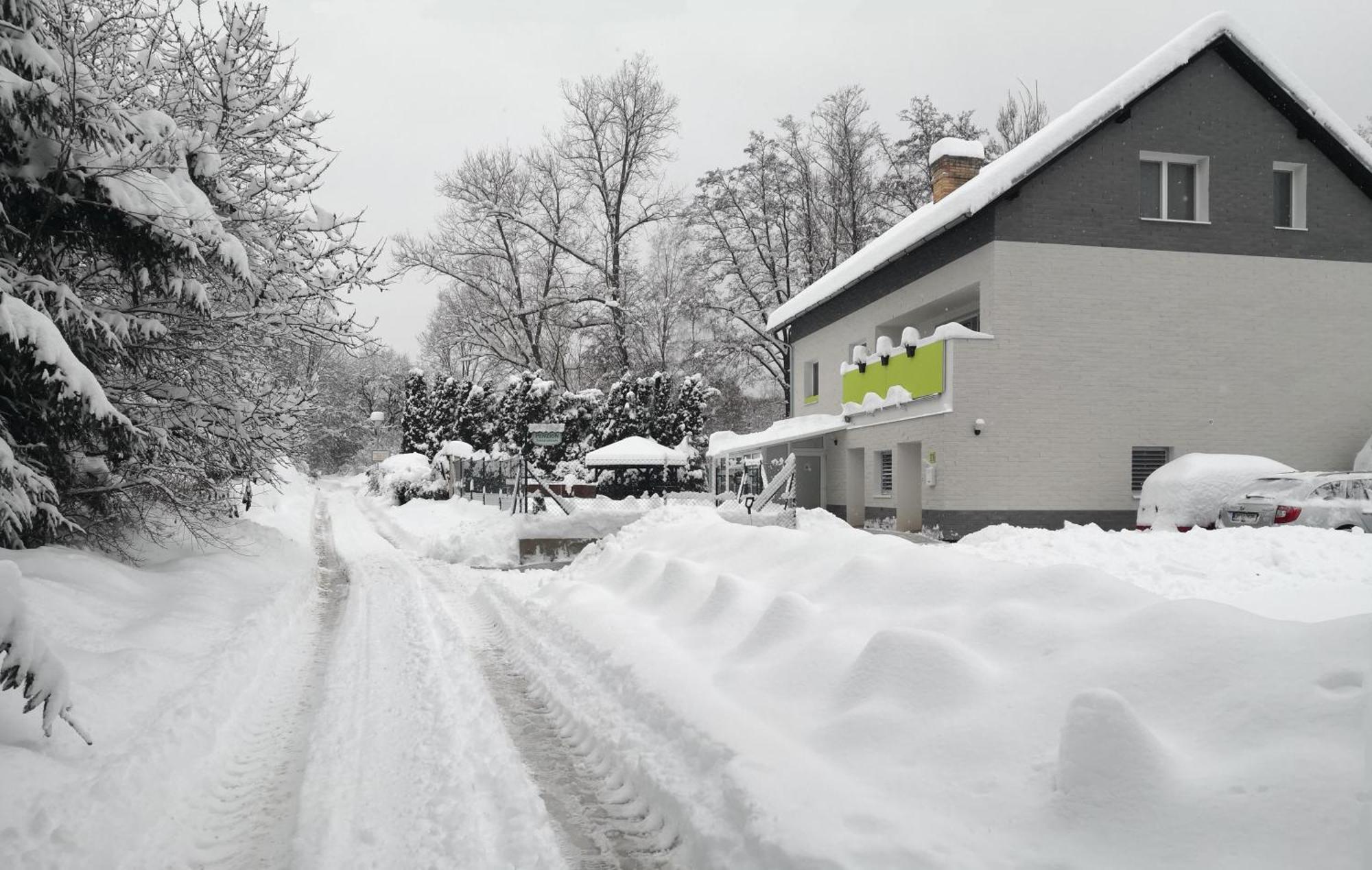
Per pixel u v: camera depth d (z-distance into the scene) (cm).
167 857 373
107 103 725
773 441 2197
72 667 548
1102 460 1653
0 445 648
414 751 493
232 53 1050
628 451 2709
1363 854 237
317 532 2284
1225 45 1694
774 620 578
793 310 2592
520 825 386
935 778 356
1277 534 932
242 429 1077
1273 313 1725
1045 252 1642
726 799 376
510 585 1145
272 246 1079
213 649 694
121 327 824
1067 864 280
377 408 7500
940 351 1638
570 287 4188
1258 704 317
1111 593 454
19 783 397
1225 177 1709
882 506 1977
